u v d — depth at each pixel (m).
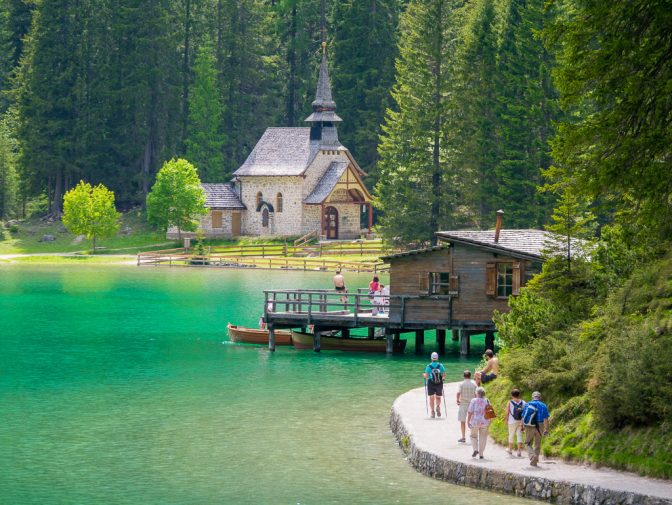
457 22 127.56
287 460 39.88
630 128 33.72
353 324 64.69
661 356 35.00
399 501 34.00
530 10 111.31
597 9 33.31
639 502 30.36
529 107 114.75
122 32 173.50
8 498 35.88
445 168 126.56
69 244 158.88
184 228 150.50
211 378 57.19
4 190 172.75
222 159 178.75
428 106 126.62
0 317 84.69
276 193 154.00
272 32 191.12
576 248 49.12
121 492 36.38
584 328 41.50
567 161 34.72
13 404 50.56
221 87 184.38
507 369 40.84
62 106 173.25
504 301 61.38
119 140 179.00
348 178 152.00
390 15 168.25
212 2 191.88
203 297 99.31
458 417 39.12
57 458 40.75
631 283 41.53
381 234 129.50
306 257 137.50
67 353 66.25
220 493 36.00
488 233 63.97
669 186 33.22
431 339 74.12
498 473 34.00
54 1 173.12
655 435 33.56
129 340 72.06
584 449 34.84
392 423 44.34
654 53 32.69
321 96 153.88
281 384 55.19
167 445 42.47
